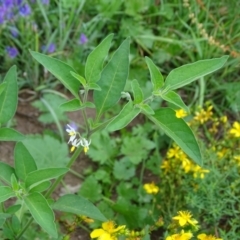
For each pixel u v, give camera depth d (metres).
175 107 0.63
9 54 0.64
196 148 0.37
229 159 0.56
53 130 0.64
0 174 0.42
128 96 0.39
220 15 0.72
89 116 0.66
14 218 0.44
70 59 0.67
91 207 0.43
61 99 0.65
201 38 0.68
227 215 0.54
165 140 0.63
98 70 0.38
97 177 0.59
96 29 0.70
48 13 0.67
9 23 0.65
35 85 0.66
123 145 0.61
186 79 0.38
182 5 0.72
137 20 0.70
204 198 0.52
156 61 0.69
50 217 0.37
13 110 0.42
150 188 0.54
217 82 0.67
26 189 0.38
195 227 0.45
